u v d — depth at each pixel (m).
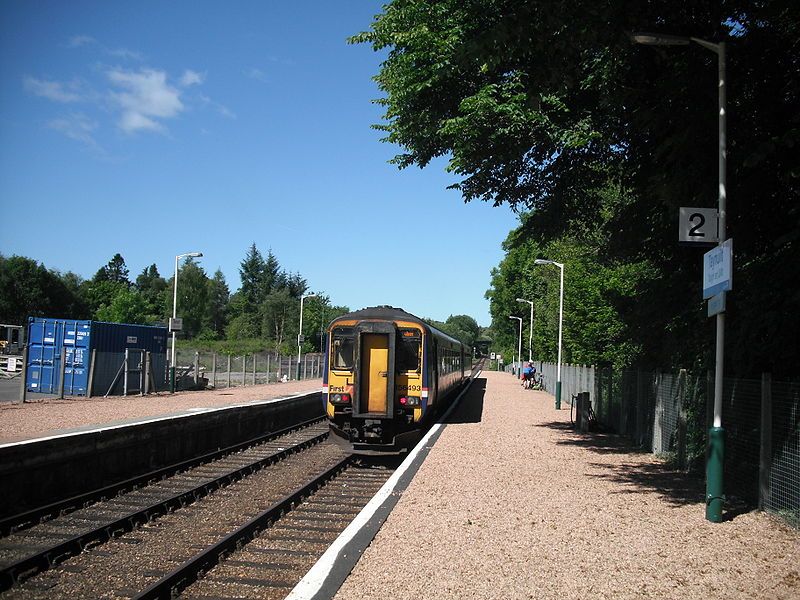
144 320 82.38
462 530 7.60
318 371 55.62
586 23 9.20
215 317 122.38
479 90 14.67
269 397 26.61
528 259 76.94
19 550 8.04
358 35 16.88
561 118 14.24
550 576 6.03
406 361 17.00
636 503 9.31
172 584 6.82
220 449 17.27
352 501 11.56
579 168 15.58
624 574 6.12
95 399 23.42
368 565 6.27
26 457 10.60
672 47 10.79
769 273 10.01
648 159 12.95
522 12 9.05
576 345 28.36
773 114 10.29
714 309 8.73
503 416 23.55
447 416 23.14
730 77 10.45
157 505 10.21
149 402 22.77
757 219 10.89
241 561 7.84
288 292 91.12
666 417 13.91
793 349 9.79
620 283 24.77
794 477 8.16
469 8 14.30
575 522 8.09
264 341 84.00
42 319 26.12
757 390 9.51
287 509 10.75
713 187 10.59
